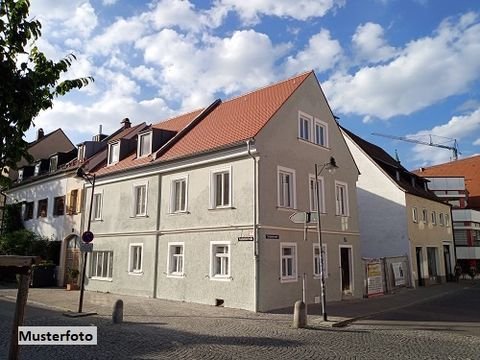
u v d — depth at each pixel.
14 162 3.93
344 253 21.94
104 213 24.55
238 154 17.44
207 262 18.08
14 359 5.05
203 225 18.55
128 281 21.94
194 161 19.28
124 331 11.74
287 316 15.01
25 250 27.95
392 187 29.17
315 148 20.55
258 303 15.95
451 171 56.03
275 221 17.25
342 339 11.15
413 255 28.69
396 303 19.59
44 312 15.41
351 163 23.39
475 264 41.06
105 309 16.19
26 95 3.88
